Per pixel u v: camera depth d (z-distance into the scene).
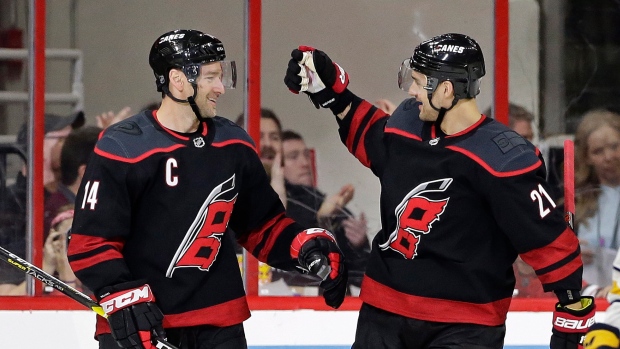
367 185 16.38
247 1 15.75
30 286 15.31
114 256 9.14
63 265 15.45
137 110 15.77
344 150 16.30
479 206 9.46
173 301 9.43
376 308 10.06
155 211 9.34
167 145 9.33
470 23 16.30
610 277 16.70
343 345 14.69
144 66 15.73
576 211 16.70
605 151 16.69
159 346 9.09
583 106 16.62
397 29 16.23
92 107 15.60
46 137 15.48
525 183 9.26
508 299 9.84
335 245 10.23
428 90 9.47
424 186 9.51
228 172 9.52
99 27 15.52
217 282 9.66
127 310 9.02
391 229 9.80
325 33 16.08
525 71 16.47
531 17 16.39
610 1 16.53
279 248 10.29
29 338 14.07
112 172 9.15
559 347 9.76
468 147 9.41
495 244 9.60
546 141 16.62
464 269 9.52
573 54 16.56
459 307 9.61
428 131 9.66
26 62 15.29
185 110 9.44
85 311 14.62
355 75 16.22
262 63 15.92
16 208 15.38
